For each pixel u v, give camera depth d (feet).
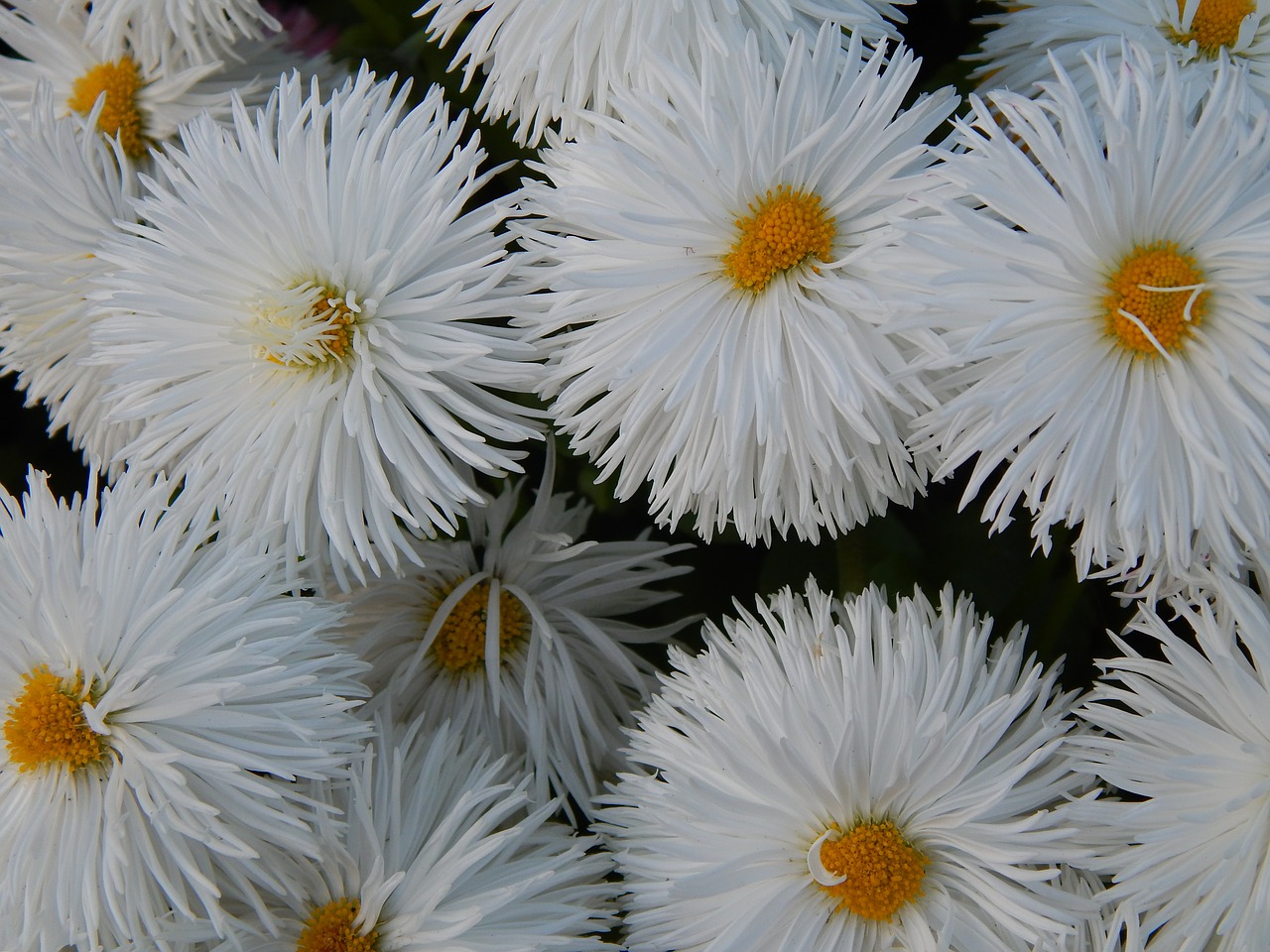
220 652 1.01
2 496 1.04
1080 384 0.96
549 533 1.13
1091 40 1.05
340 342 1.02
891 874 0.99
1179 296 0.95
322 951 1.01
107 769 1.01
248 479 1.03
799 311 0.99
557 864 1.03
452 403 1.01
